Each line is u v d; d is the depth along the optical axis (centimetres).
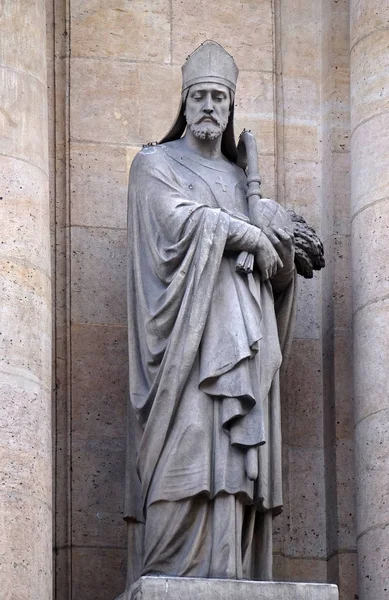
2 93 1451
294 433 1547
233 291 1428
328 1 1617
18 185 1435
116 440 1520
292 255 1459
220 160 1488
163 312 1423
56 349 1530
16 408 1390
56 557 1493
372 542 1465
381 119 1531
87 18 1598
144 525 1429
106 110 1583
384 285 1500
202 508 1395
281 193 1595
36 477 1388
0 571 1355
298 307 1570
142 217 1455
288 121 1609
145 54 1602
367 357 1497
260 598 1361
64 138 1572
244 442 1398
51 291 1499
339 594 1503
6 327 1403
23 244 1425
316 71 1622
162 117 1591
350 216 1559
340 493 1521
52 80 1581
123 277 1551
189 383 1410
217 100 1476
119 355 1536
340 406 1536
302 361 1560
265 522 1421
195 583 1357
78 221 1555
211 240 1424
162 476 1398
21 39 1469
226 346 1410
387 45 1543
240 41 1620
